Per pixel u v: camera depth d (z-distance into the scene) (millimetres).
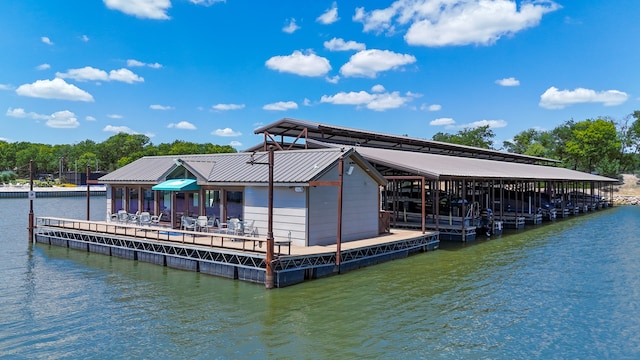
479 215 26156
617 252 20172
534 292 13492
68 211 40156
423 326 10508
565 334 10188
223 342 9383
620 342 9758
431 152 35938
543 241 23422
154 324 10391
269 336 9711
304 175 15750
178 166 19656
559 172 43438
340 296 12664
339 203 14742
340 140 26797
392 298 12633
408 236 19250
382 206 28656
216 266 14664
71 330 10047
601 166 67812
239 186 17719
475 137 89500
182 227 19125
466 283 14406
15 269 15867
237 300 12133
